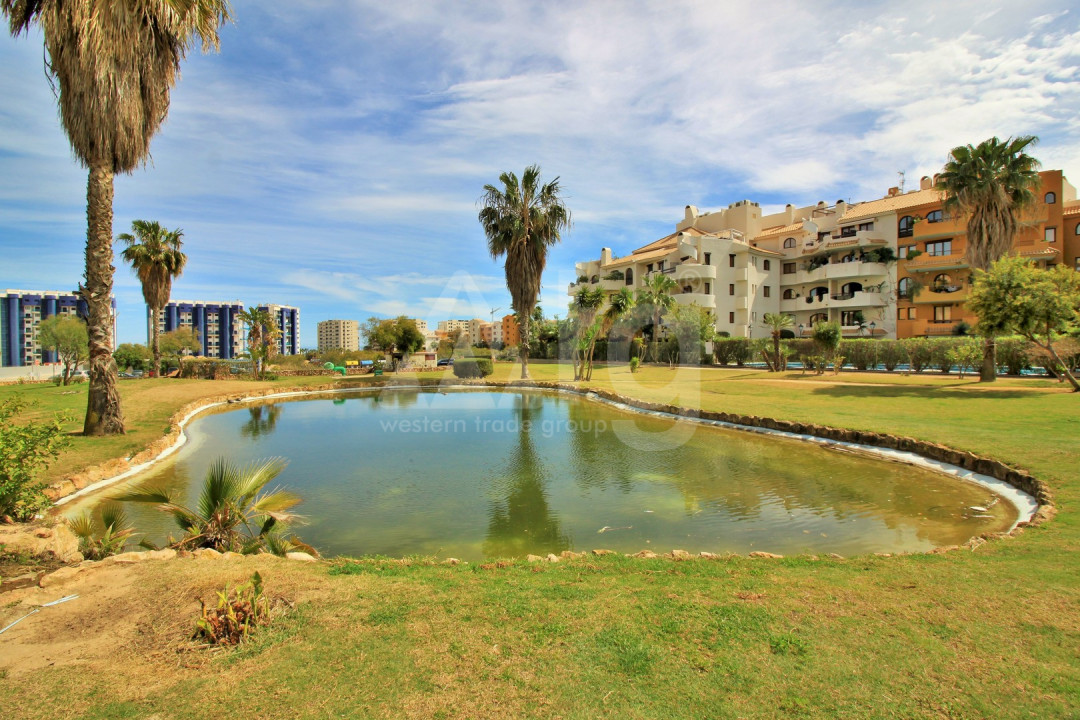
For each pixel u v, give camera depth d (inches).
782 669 114.0
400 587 165.0
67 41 399.9
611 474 391.5
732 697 104.2
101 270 472.7
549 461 437.7
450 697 105.3
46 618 142.5
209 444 526.9
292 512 302.4
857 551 235.0
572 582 171.0
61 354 1315.2
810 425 514.0
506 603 151.4
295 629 134.9
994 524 267.4
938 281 1471.5
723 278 1708.9
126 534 238.4
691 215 2155.5
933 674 111.2
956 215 889.5
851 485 352.5
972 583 163.0
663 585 167.0
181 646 127.2
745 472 393.4
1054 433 408.5
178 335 2308.1
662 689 107.3
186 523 229.0
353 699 105.0
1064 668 112.8
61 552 199.3
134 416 613.0
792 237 1836.9
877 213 1599.4
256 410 822.5
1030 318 615.2
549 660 119.0
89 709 102.4
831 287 1702.8
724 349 1483.8
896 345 1090.1
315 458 454.3
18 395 253.6
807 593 157.8
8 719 98.9
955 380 847.1
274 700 105.0
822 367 1095.0
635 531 268.1
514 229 1058.1
